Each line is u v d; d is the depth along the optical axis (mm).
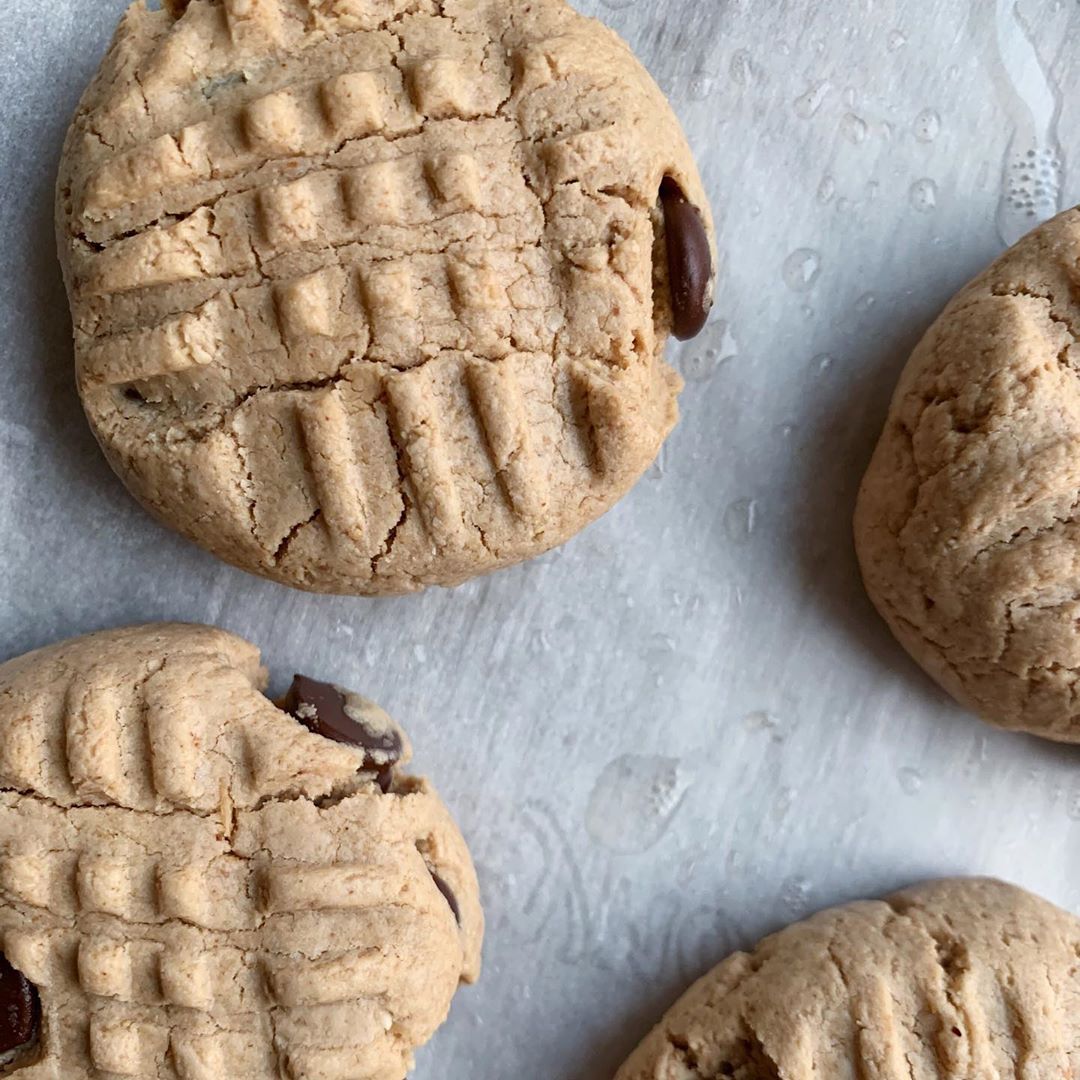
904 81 217
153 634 198
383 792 195
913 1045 196
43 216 205
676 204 192
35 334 206
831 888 216
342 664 212
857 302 218
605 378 189
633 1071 204
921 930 203
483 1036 211
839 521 218
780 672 217
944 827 218
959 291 213
